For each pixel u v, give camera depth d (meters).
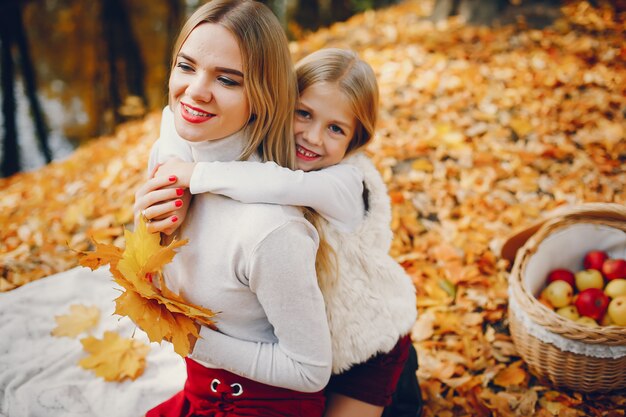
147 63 9.98
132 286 1.30
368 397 1.67
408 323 1.69
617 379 2.07
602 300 2.13
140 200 1.38
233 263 1.33
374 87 1.66
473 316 2.52
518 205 3.13
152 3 9.63
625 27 4.68
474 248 2.88
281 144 1.49
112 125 9.20
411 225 3.03
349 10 8.47
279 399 1.54
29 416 1.99
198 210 1.40
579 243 2.34
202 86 1.27
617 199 3.13
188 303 1.41
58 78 11.09
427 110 3.98
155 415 1.77
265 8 1.34
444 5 5.36
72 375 2.15
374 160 3.49
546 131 3.66
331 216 1.51
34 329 2.36
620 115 3.75
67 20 10.39
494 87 4.12
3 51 8.50
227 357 1.43
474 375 2.30
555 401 2.13
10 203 4.07
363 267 1.58
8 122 8.29
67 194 3.90
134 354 2.23
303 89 1.62
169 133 1.57
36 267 2.94
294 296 1.33
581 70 4.21
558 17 4.95
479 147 3.58
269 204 1.32
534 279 2.29
